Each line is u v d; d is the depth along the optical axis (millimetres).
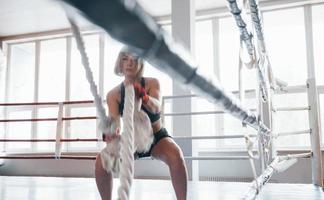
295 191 2799
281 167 2453
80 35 370
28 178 4895
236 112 943
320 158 3230
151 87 1399
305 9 5371
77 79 6734
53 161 6402
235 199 2477
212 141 5680
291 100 5285
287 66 5453
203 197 2596
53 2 203
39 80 6980
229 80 5742
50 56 7039
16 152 6871
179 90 4473
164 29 320
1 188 3498
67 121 6539
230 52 5812
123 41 281
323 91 5148
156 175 5527
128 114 566
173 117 4477
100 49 6426
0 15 6035
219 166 5336
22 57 7359
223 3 5578
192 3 4699
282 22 5762
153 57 351
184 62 415
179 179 1419
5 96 7094
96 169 1301
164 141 1445
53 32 6832
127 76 986
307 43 5336
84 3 210
